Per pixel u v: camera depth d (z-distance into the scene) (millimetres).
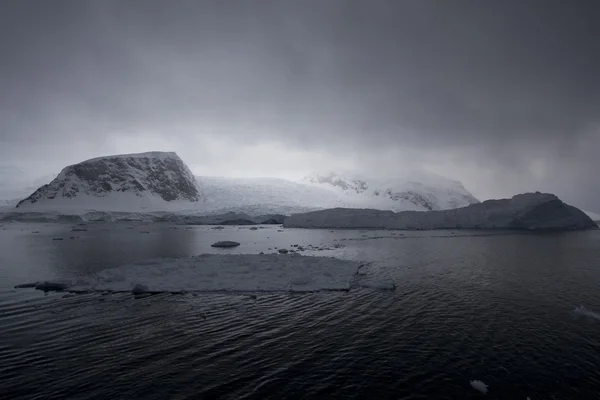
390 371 11312
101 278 22609
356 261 31000
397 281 23438
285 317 16219
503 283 22875
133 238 57906
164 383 10555
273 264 27141
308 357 12266
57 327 14953
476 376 11023
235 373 11172
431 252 38562
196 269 25062
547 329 14766
